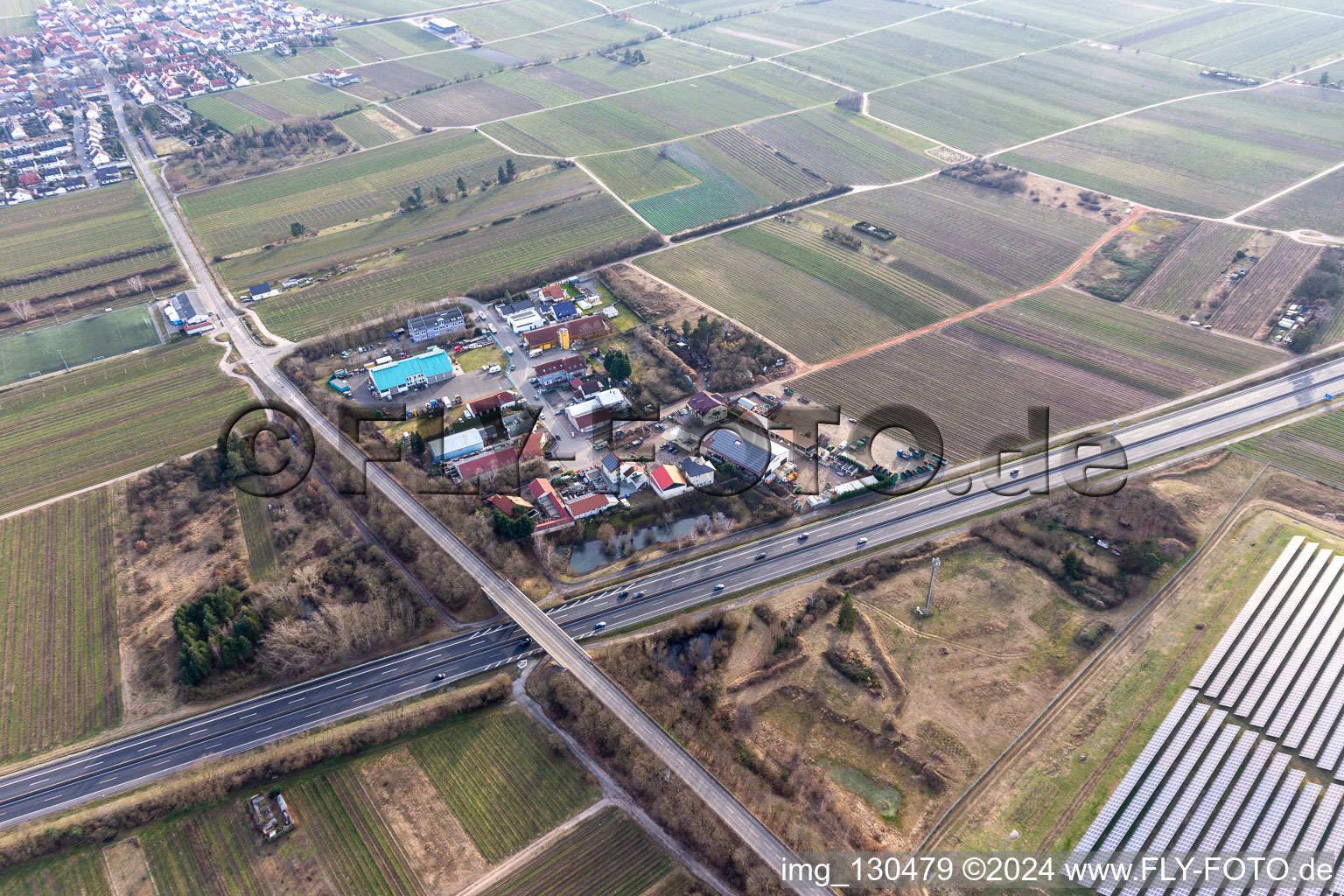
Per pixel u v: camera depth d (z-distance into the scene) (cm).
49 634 15438
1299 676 13250
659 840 12044
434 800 12681
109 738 13625
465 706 13800
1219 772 12062
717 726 13350
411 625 15438
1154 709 13125
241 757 13162
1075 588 15475
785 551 16750
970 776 12519
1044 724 13150
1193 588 15212
